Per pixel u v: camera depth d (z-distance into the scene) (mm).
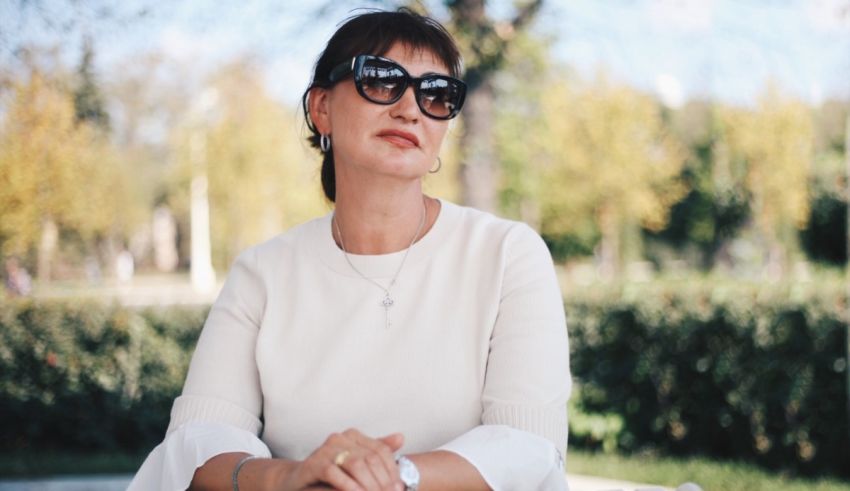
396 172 1682
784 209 26078
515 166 23000
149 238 51438
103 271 30438
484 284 1722
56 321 7605
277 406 1745
